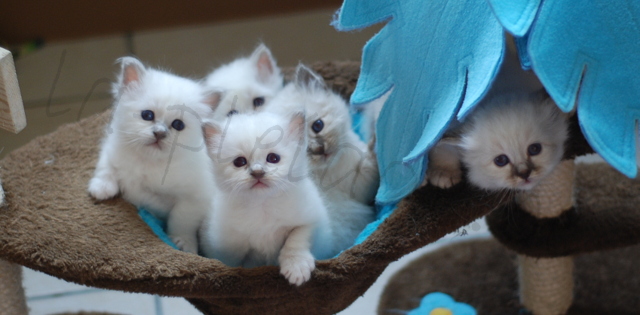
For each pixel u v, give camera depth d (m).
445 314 1.26
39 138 1.16
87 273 1.02
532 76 1.07
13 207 1.07
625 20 0.97
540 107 1.04
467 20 0.99
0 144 1.35
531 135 1.03
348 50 1.53
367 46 1.12
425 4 1.04
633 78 0.97
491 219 1.17
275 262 1.08
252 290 1.01
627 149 0.97
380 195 1.10
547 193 1.13
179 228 1.11
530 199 1.14
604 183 1.18
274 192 1.02
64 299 1.30
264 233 1.05
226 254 1.08
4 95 1.00
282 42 1.58
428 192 1.08
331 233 1.10
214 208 1.08
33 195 1.09
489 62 0.96
